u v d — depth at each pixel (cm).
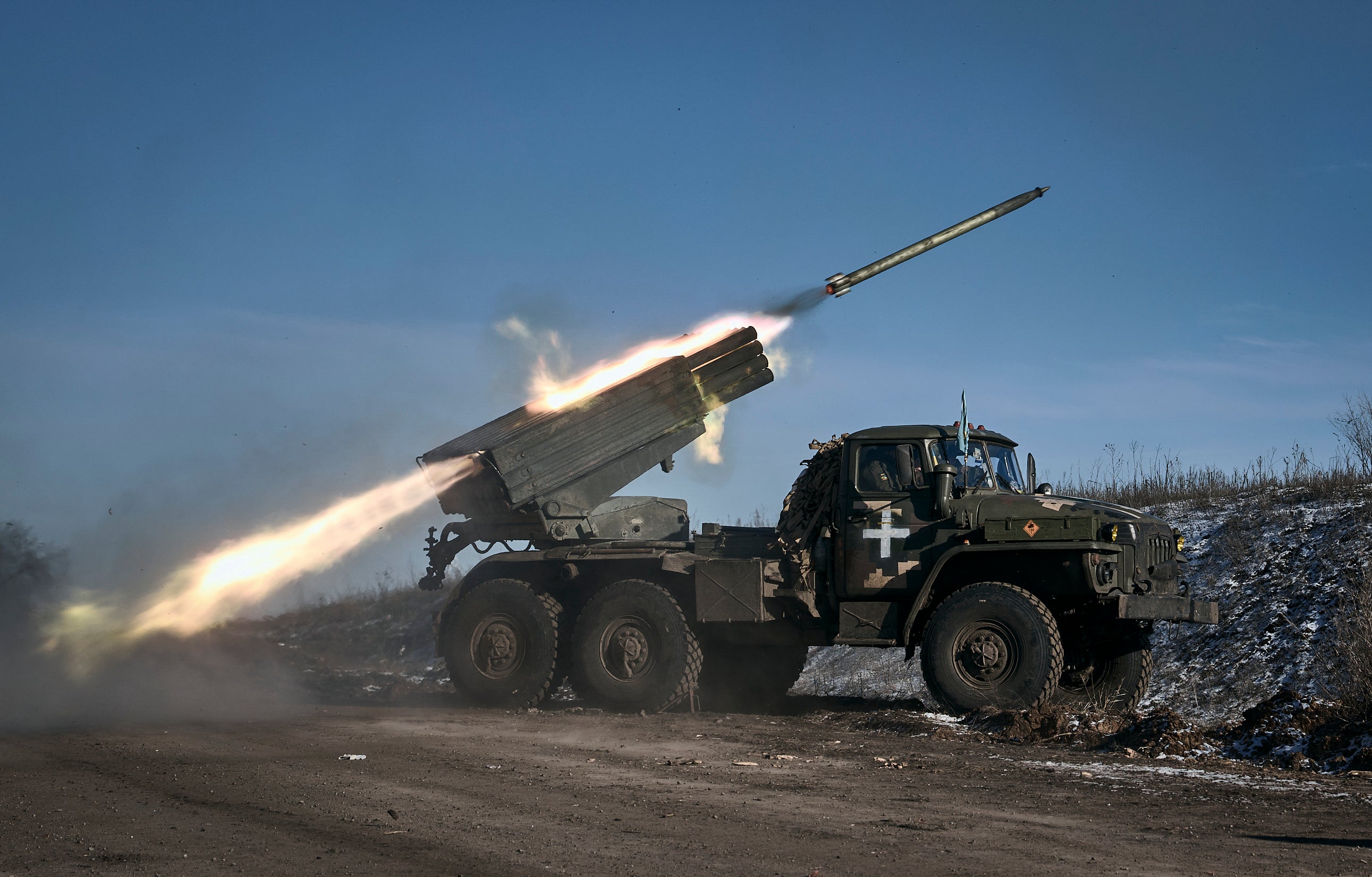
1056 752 909
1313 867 524
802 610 1229
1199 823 626
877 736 1011
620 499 1386
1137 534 1114
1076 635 1181
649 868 521
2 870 523
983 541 1133
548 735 1015
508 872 514
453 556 1400
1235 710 1114
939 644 1088
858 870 517
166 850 560
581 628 1273
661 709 1234
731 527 1318
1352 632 1041
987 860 536
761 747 935
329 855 549
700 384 1323
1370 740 832
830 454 1239
